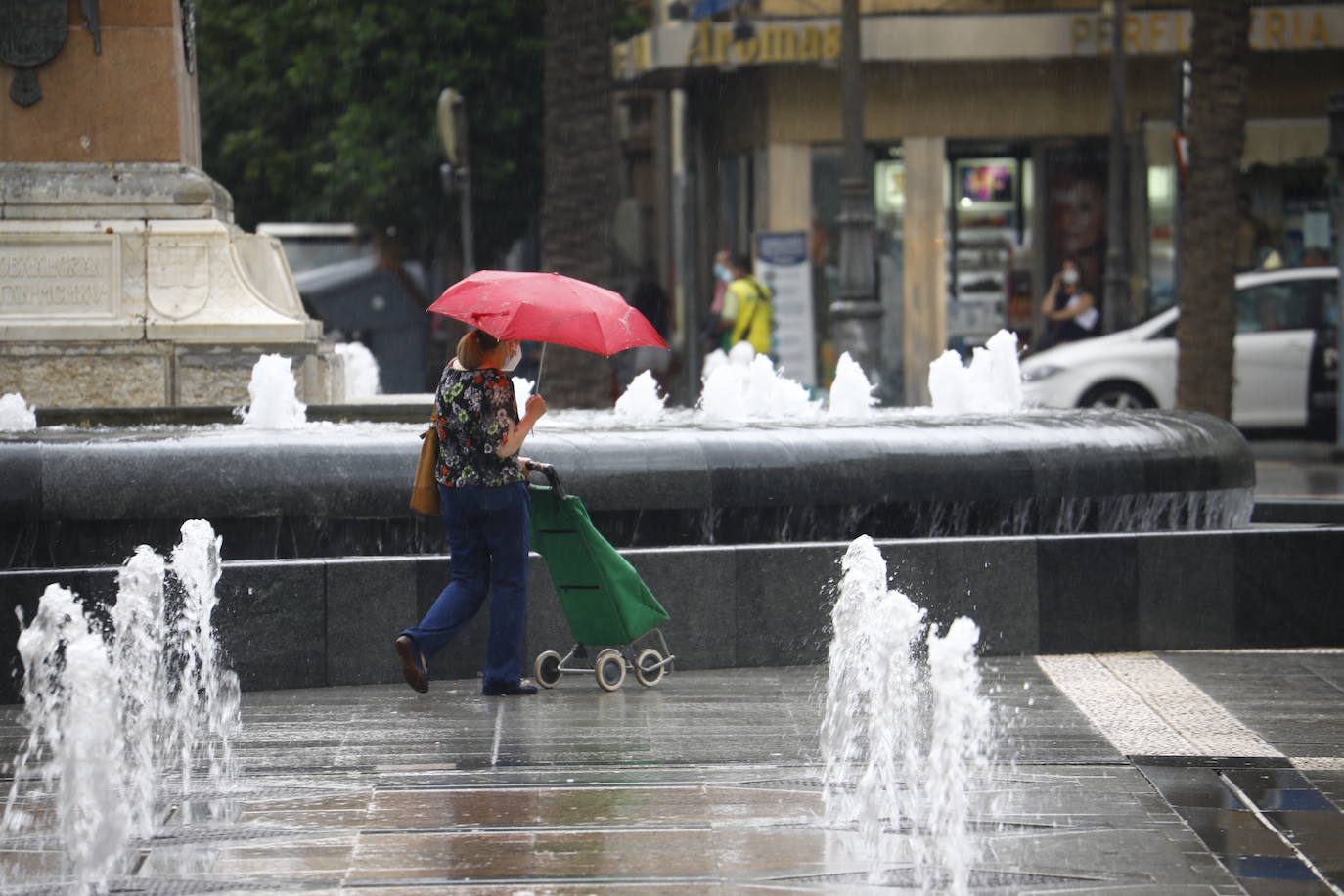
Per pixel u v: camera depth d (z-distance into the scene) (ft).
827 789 58.80
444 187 243.60
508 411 73.72
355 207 304.30
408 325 298.35
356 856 51.88
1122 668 81.05
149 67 115.24
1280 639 86.33
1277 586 86.12
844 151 192.85
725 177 289.33
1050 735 67.46
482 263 308.19
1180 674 79.66
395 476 81.56
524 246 337.72
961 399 115.96
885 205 271.08
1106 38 260.62
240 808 57.36
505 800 58.03
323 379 117.50
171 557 79.41
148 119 115.55
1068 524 88.53
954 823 49.26
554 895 48.24
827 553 82.48
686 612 81.66
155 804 57.72
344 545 81.30
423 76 288.10
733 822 55.31
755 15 256.73
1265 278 208.95
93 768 49.70
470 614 74.74
